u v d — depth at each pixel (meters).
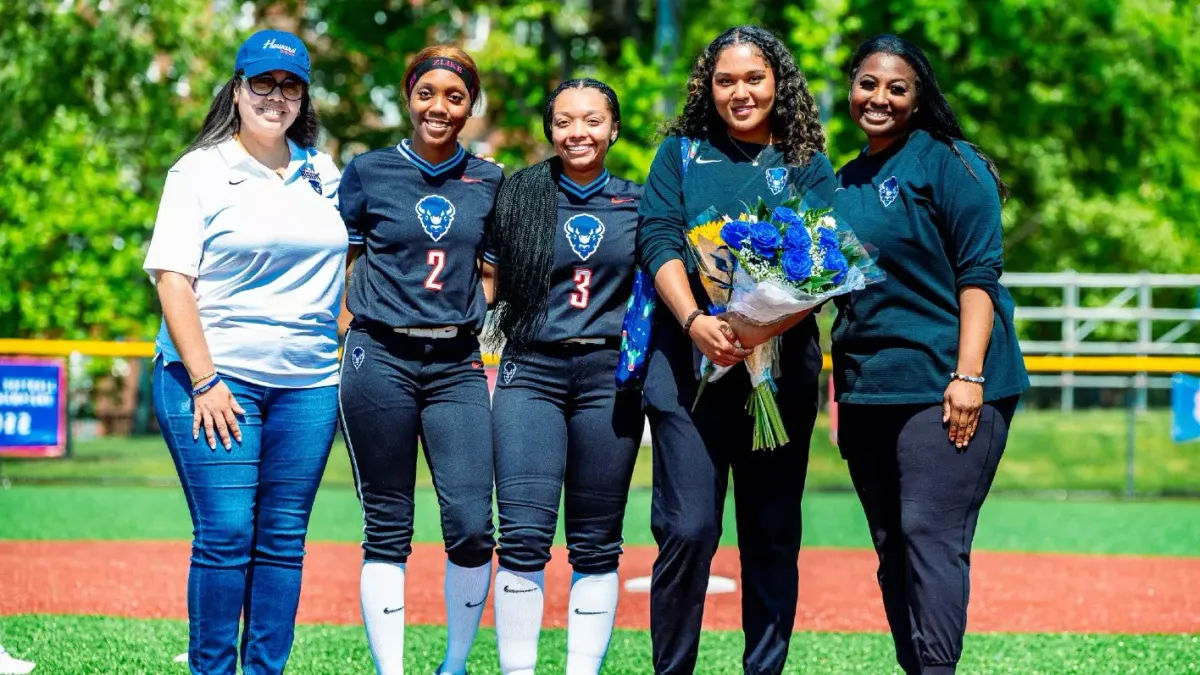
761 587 5.35
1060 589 9.65
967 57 26.22
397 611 5.49
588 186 5.55
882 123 5.32
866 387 5.23
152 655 6.87
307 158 5.35
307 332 5.20
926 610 5.08
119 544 11.46
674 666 5.29
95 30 22.98
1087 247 30.28
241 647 5.33
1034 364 13.30
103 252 23.30
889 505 5.45
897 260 5.20
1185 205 31.66
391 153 5.51
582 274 5.48
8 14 23.03
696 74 5.42
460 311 5.43
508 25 23.55
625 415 5.51
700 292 5.36
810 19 21.00
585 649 5.55
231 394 5.05
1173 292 30.88
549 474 5.45
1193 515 14.45
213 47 23.73
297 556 5.25
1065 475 17.84
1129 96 27.14
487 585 5.74
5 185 22.72
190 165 5.07
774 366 5.22
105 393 26.20
